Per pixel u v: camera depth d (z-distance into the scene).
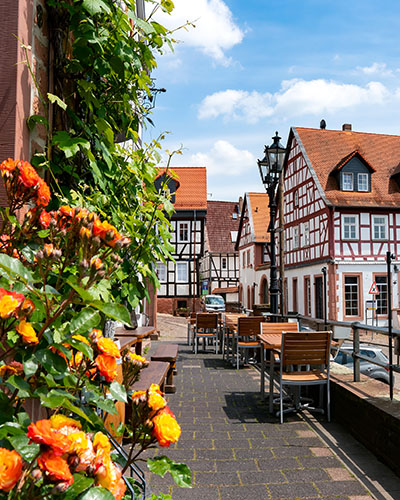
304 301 27.61
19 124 1.98
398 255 25.06
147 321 14.79
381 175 26.77
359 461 3.88
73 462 1.01
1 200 1.87
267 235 36.78
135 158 2.98
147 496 1.70
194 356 11.27
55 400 1.18
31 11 2.11
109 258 1.57
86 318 1.31
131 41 2.62
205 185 35.28
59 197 2.14
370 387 4.83
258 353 10.26
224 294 43.38
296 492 3.28
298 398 5.52
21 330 1.17
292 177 29.39
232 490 3.30
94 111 2.66
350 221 24.89
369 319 24.69
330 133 28.95
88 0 2.15
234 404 6.04
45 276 1.33
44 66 2.25
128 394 1.96
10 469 0.88
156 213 2.84
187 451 4.12
